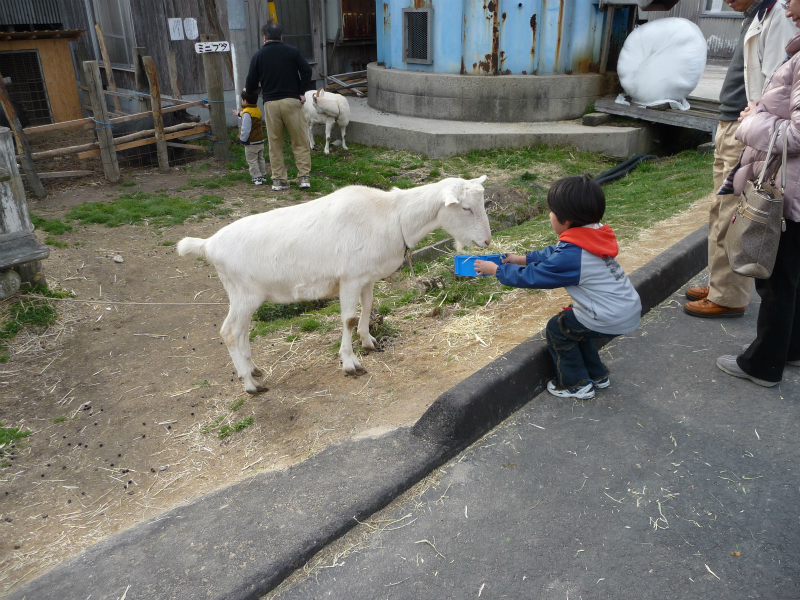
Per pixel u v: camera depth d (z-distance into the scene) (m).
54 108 12.74
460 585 2.17
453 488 2.65
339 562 2.29
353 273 3.68
